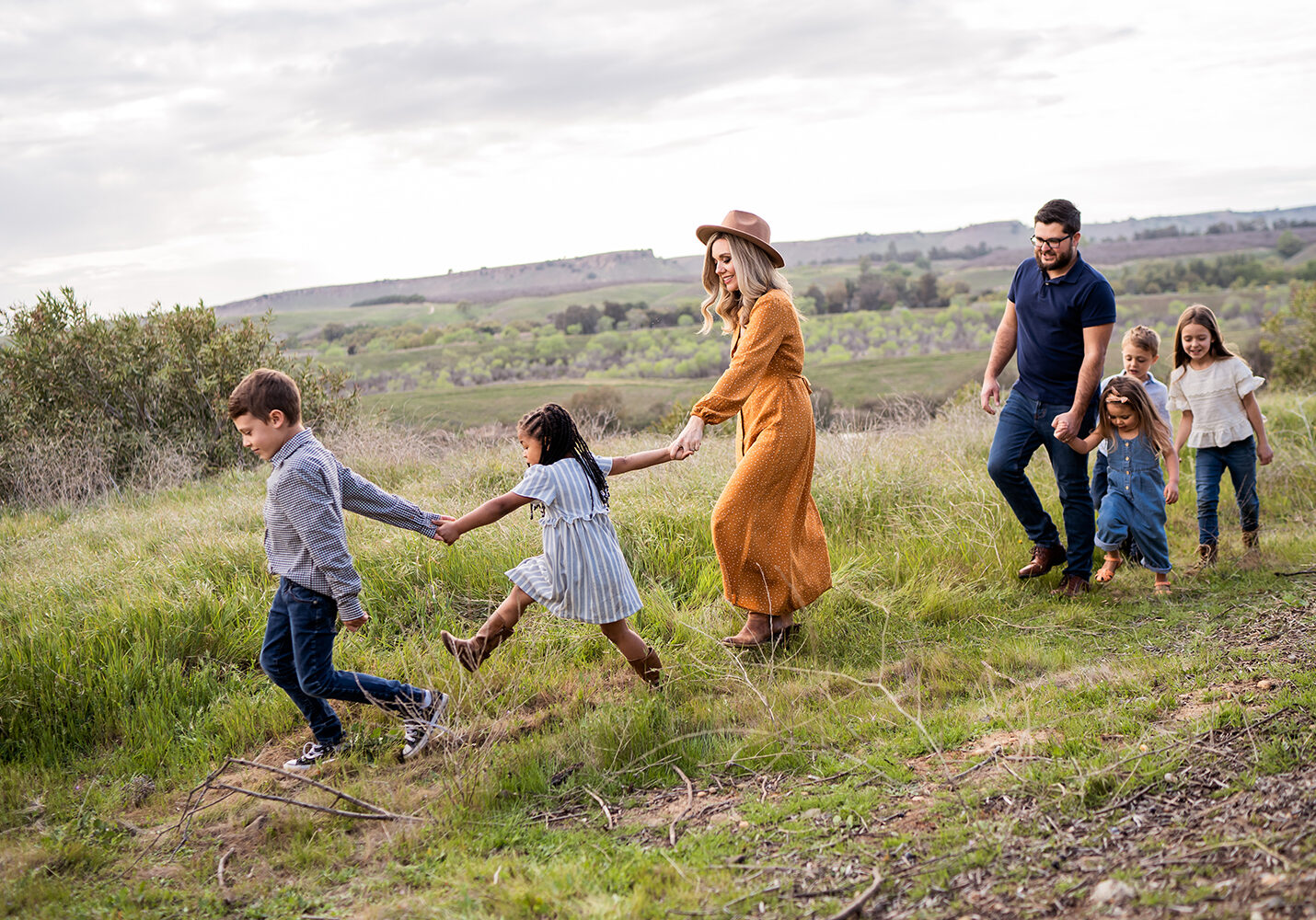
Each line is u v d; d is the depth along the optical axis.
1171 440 5.47
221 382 11.87
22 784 3.60
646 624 4.79
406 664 4.31
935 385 65.62
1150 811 2.49
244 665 4.59
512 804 3.19
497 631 3.99
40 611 4.98
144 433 11.34
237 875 2.89
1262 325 20.36
